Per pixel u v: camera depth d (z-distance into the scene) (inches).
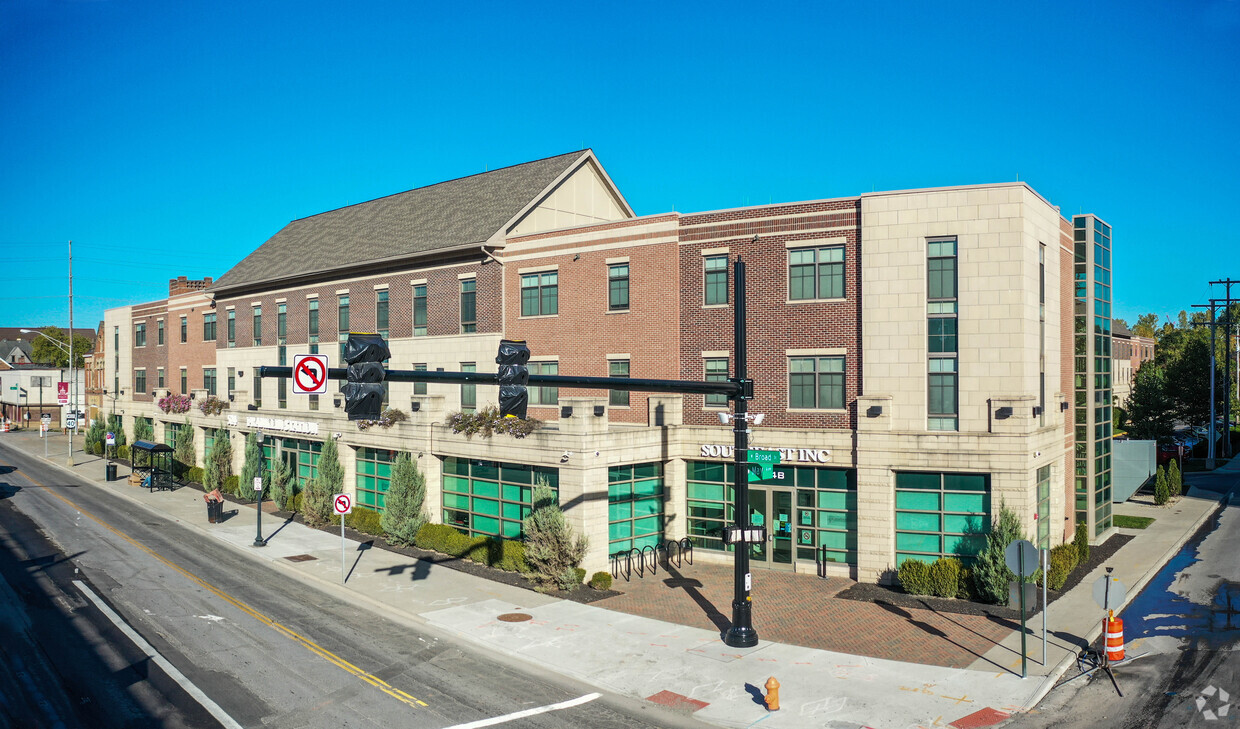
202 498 1705.2
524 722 606.2
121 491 1806.1
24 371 4082.2
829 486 1069.1
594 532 1032.8
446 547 1164.5
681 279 1188.5
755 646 777.6
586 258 1279.5
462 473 1246.3
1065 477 1173.1
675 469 1168.8
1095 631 821.9
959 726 599.2
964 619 864.3
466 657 754.8
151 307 2534.5
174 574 1056.2
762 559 1109.7
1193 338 3373.5
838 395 1072.2
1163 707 633.6
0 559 1133.7
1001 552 902.4
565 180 1502.2
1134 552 1205.7
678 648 772.6
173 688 666.2
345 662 734.5
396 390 1566.2
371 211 1918.1
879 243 1021.8
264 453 1790.1
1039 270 1055.0
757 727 599.2
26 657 737.0
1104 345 1355.8
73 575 1043.3
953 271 998.4
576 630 828.0
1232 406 3093.0
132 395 2657.5
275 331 1908.2
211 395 2049.7
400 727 593.3
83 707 625.6
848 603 931.3
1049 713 624.1
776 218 1111.0
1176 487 1710.1
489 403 1375.5
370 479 1437.0
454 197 1672.0
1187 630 832.9
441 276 1476.4
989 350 975.6
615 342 1245.7
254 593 971.3
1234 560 1165.7
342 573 1028.5
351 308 1673.2
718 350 1152.8
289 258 1939.0
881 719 610.5
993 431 965.8
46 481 1982.0
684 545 1172.5
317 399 1732.3
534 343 1343.5
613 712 627.5
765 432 1099.3
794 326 1098.1
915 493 1003.3
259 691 661.3
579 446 1024.2
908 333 1009.5
